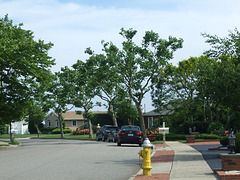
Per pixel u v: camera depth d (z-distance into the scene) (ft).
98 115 232.12
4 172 39.27
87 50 135.74
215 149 67.00
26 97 103.30
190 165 42.24
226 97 48.42
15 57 86.69
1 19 93.04
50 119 280.10
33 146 98.48
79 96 174.60
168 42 120.67
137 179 33.40
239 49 51.13
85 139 165.89
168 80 137.69
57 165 46.11
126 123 206.08
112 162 50.14
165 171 38.24
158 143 106.63
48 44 98.58
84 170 41.22
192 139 99.19
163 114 192.54
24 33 100.07
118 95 168.04
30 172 39.29
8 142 120.88
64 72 171.32
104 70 128.16
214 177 32.17
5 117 99.14
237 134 49.19
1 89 95.71
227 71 48.96
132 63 124.98
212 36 53.21
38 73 96.37
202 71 51.85
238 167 33.50
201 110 141.79
